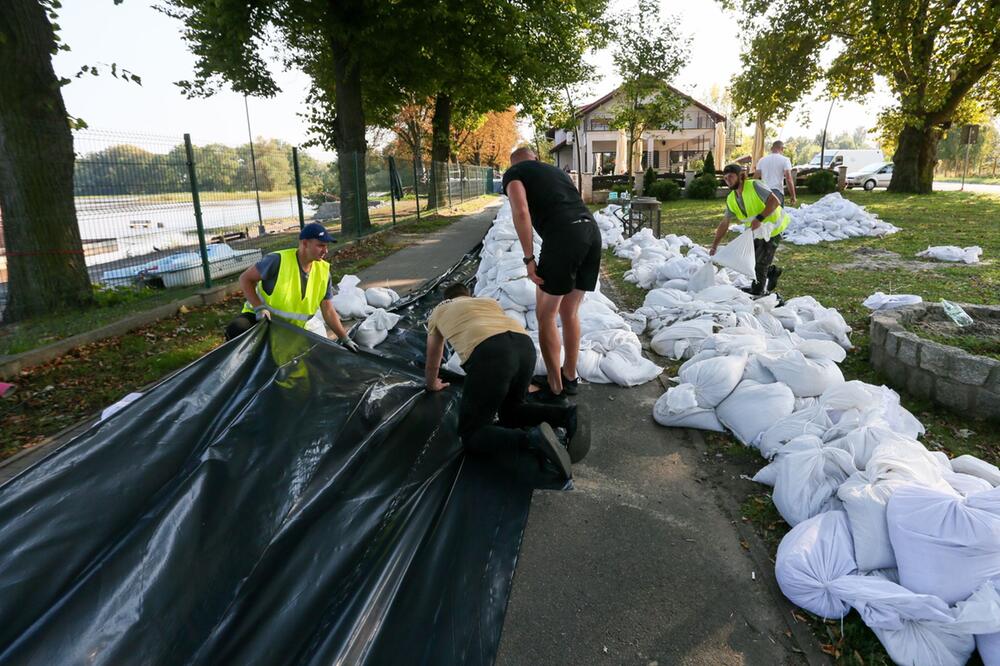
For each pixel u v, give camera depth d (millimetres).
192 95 15328
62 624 1903
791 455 3113
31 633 1859
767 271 6781
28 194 7500
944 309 4961
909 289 7355
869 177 30453
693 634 2422
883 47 19875
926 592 2275
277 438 3014
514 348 3342
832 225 12336
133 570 2129
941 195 21844
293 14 14086
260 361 3494
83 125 7941
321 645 2105
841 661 2256
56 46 7602
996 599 2090
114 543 2225
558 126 28109
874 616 2258
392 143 49031
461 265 9445
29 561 2086
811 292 7414
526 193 3934
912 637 2199
